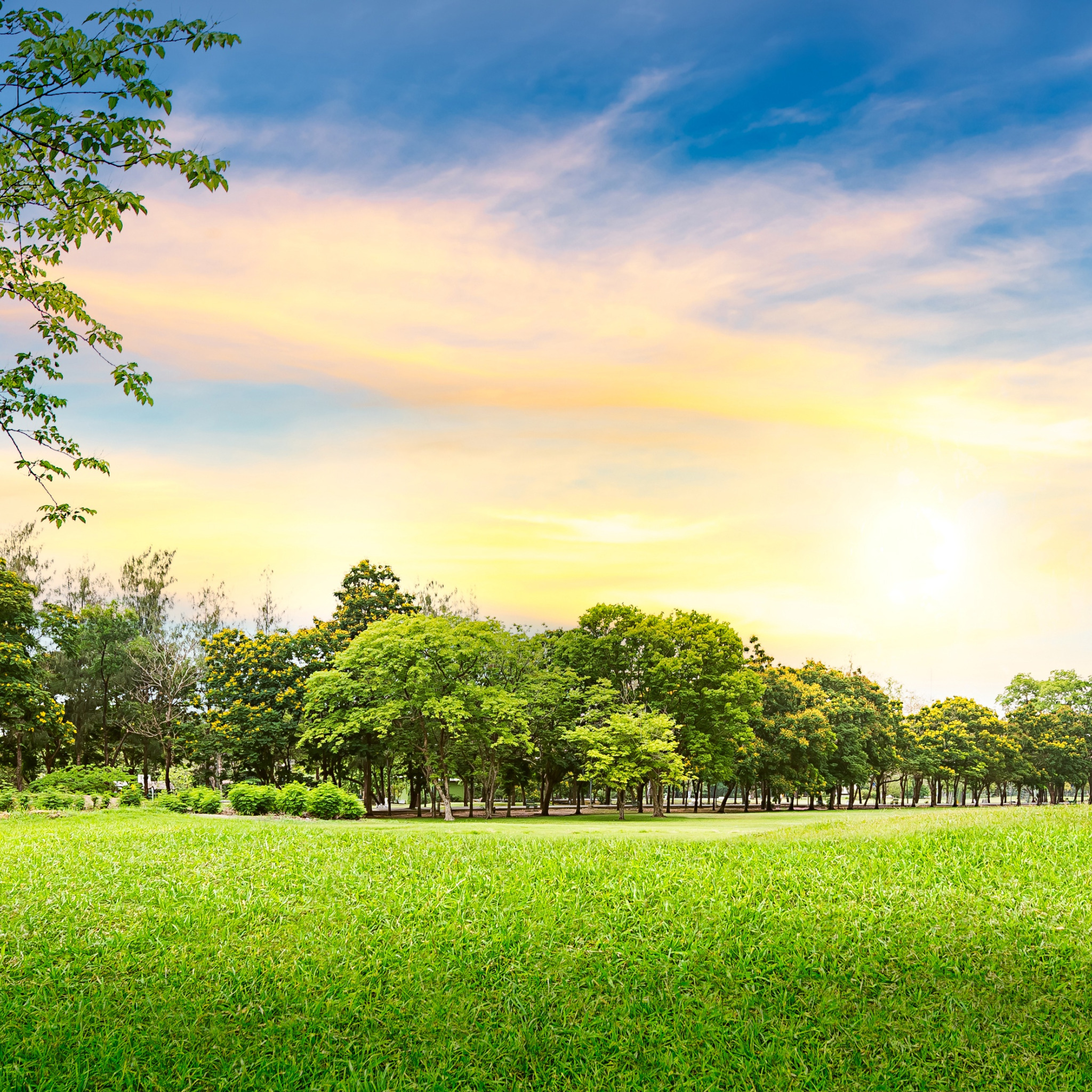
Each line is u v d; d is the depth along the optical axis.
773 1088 5.23
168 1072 5.35
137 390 9.22
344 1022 6.05
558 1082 5.30
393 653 33.78
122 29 7.12
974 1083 5.28
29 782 38.44
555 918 8.34
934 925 8.02
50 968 6.92
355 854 11.90
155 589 49.03
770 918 8.27
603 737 35.03
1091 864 10.17
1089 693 72.12
